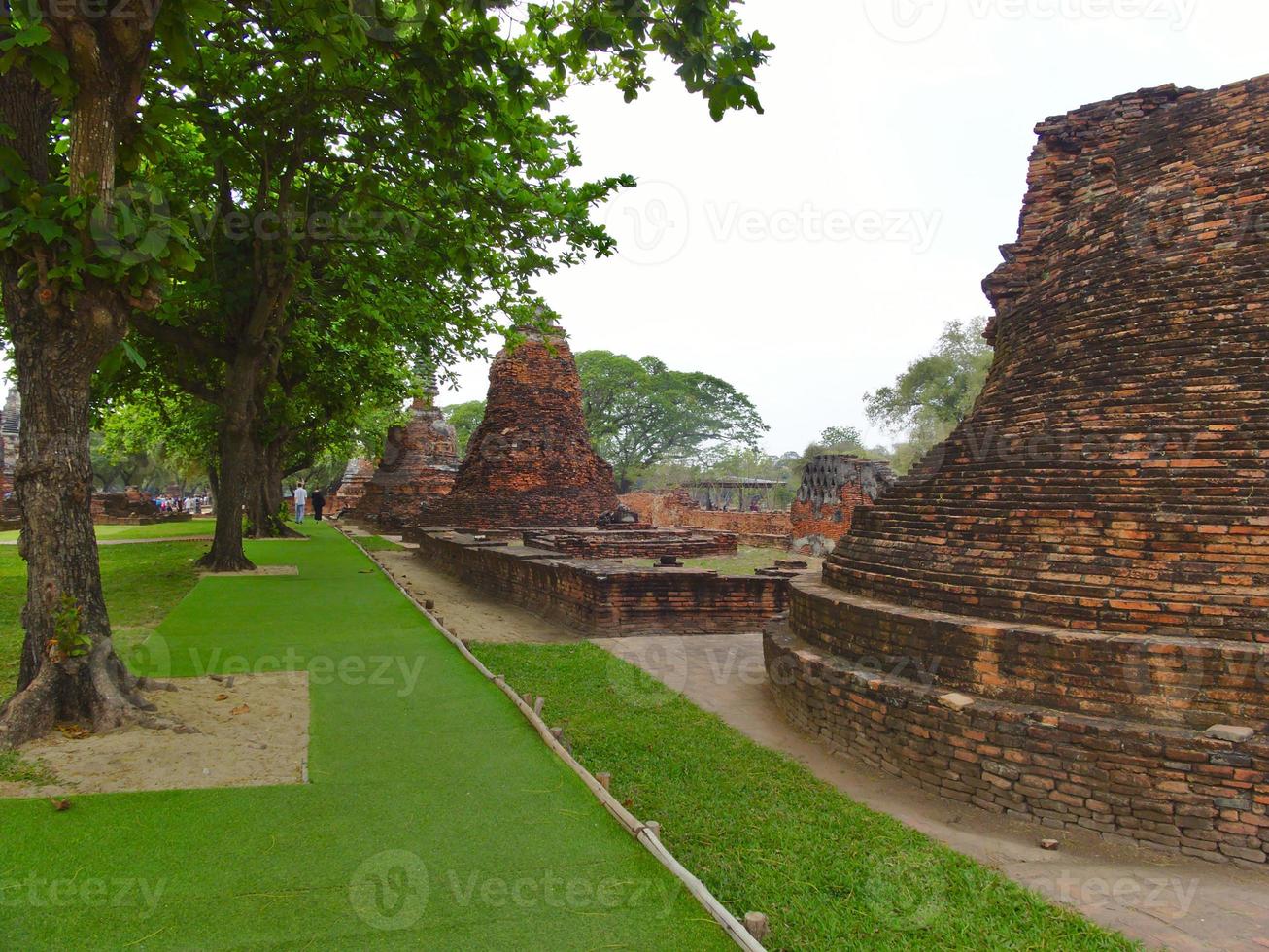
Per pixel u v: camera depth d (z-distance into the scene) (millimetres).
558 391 25047
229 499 15945
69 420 5797
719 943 3490
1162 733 5062
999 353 8992
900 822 5496
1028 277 8930
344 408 24906
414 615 11117
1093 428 6566
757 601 12734
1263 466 5695
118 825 4395
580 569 12688
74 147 5387
